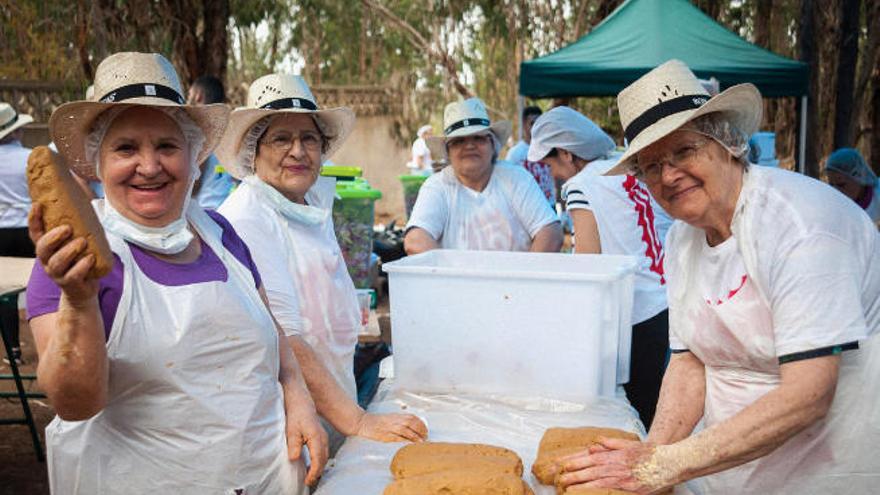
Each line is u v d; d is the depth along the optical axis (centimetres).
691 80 174
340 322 241
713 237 188
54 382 146
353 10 1680
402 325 238
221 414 171
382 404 228
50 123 165
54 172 130
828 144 944
